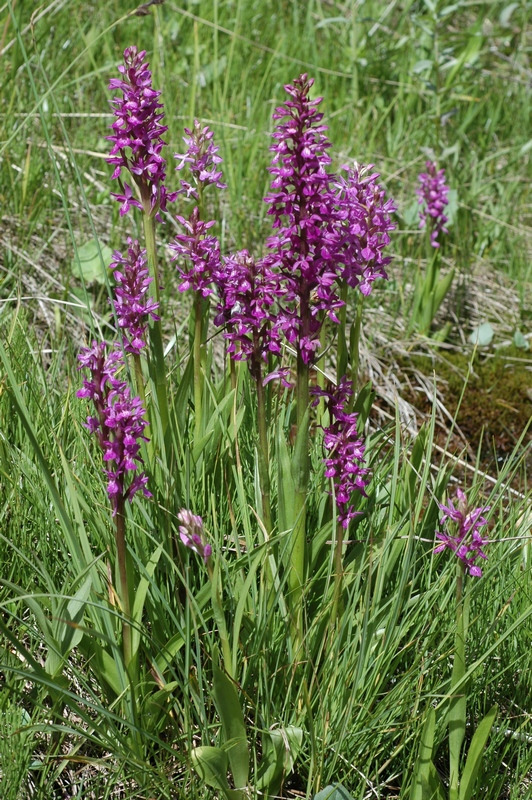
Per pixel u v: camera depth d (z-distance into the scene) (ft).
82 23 6.82
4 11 5.85
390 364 5.09
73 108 5.81
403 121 7.07
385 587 3.58
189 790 3.36
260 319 3.36
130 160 3.48
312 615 3.57
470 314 5.74
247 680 3.43
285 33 7.86
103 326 4.60
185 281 3.52
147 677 3.42
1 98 5.51
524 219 6.85
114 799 3.39
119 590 3.36
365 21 7.32
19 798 3.31
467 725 3.55
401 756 3.47
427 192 5.21
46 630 3.28
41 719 3.41
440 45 6.84
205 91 6.74
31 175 5.01
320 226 3.31
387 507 3.71
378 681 3.45
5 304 4.26
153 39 7.04
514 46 8.87
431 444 3.51
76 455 3.71
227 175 5.63
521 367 5.23
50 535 3.60
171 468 3.54
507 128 7.98
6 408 3.83
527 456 4.66
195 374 3.61
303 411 3.33
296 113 3.25
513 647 3.62
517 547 3.66
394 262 5.89
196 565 3.57
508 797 3.52
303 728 3.40
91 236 5.06
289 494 3.41
